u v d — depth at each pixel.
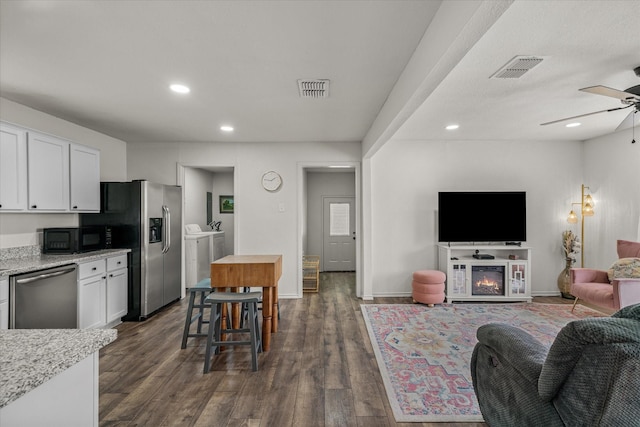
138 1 1.72
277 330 3.76
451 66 1.86
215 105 3.44
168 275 4.68
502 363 1.74
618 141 4.68
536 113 3.87
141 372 2.75
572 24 2.01
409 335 3.57
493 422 1.84
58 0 1.71
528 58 2.46
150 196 4.27
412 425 2.07
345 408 2.25
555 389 1.28
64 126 3.96
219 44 2.19
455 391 2.45
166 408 2.24
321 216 7.80
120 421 2.10
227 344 2.80
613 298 3.54
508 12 1.88
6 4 1.73
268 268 3.13
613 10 1.86
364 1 1.74
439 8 1.78
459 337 3.50
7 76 2.70
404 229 5.34
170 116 3.84
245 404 2.29
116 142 4.94
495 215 5.10
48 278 2.96
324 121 4.06
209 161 5.21
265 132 4.62
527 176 5.30
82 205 3.80
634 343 1.05
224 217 7.98
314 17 1.88
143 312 4.12
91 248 3.84
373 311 4.46
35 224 3.57
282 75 2.69
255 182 5.25
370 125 4.25
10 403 0.75
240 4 1.76
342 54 2.33
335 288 5.96
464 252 5.25
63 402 0.91
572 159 5.29
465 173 5.32
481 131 4.72
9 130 2.96
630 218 4.51
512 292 4.89
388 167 5.33
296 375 2.70
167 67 2.54
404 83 2.57
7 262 3.09
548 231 5.28
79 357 0.93
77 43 2.16
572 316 4.21
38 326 2.87
